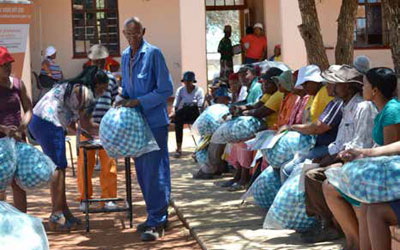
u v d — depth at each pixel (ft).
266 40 64.85
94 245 23.26
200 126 34.32
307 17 33.14
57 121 24.97
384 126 16.35
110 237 24.35
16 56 30.73
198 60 58.08
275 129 26.32
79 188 27.76
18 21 30.55
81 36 66.03
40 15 65.00
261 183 24.88
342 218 18.31
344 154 16.26
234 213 25.96
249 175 30.71
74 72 65.82
